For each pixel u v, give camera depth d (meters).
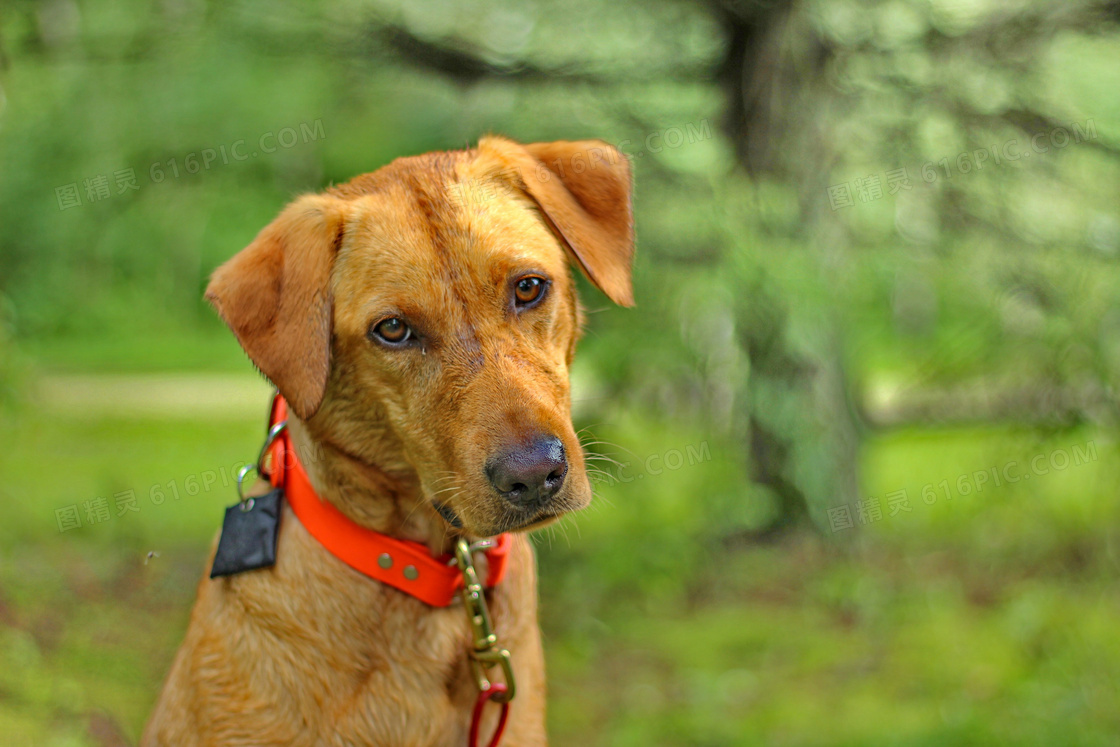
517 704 2.57
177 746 2.54
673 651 5.86
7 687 4.59
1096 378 6.40
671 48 6.96
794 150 6.73
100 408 12.30
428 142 7.72
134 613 5.93
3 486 7.43
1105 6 6.55
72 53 7.23
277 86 7.47
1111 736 4.47
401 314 2.35
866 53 6.91
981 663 5.46
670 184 6.11
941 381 7.22
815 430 6.73
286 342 2.34
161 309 16.27
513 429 2.24
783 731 4.81
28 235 7.76
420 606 2.43
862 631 6.05
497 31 6.98
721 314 6.09
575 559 6.54
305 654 2.38
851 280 7.00
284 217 2.49
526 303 2.48
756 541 7.18
